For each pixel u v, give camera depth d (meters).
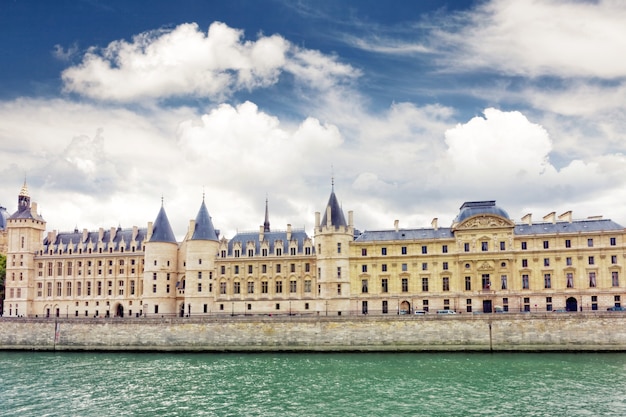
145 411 55.47
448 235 121.06
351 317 97.56
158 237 137.25
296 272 127.75
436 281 118.00
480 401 57.25
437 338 94.75
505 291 113.88
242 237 137.12
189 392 63.97
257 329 99.88
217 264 132.00
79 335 105.81
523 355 88.19
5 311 146.00
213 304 130.62
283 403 57.91
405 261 120.38
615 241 109.75
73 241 152.12
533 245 114.06
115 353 101.06
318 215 127.25
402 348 95.12
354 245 123.44
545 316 92.38
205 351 100.19
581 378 68.38
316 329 98.19
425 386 65.00
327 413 53.66
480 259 115.75
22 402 59.53
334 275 122.00
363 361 85.19
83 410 56.00
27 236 147.75
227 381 70.31
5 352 104.50
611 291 108.44
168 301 136.12
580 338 90.88
